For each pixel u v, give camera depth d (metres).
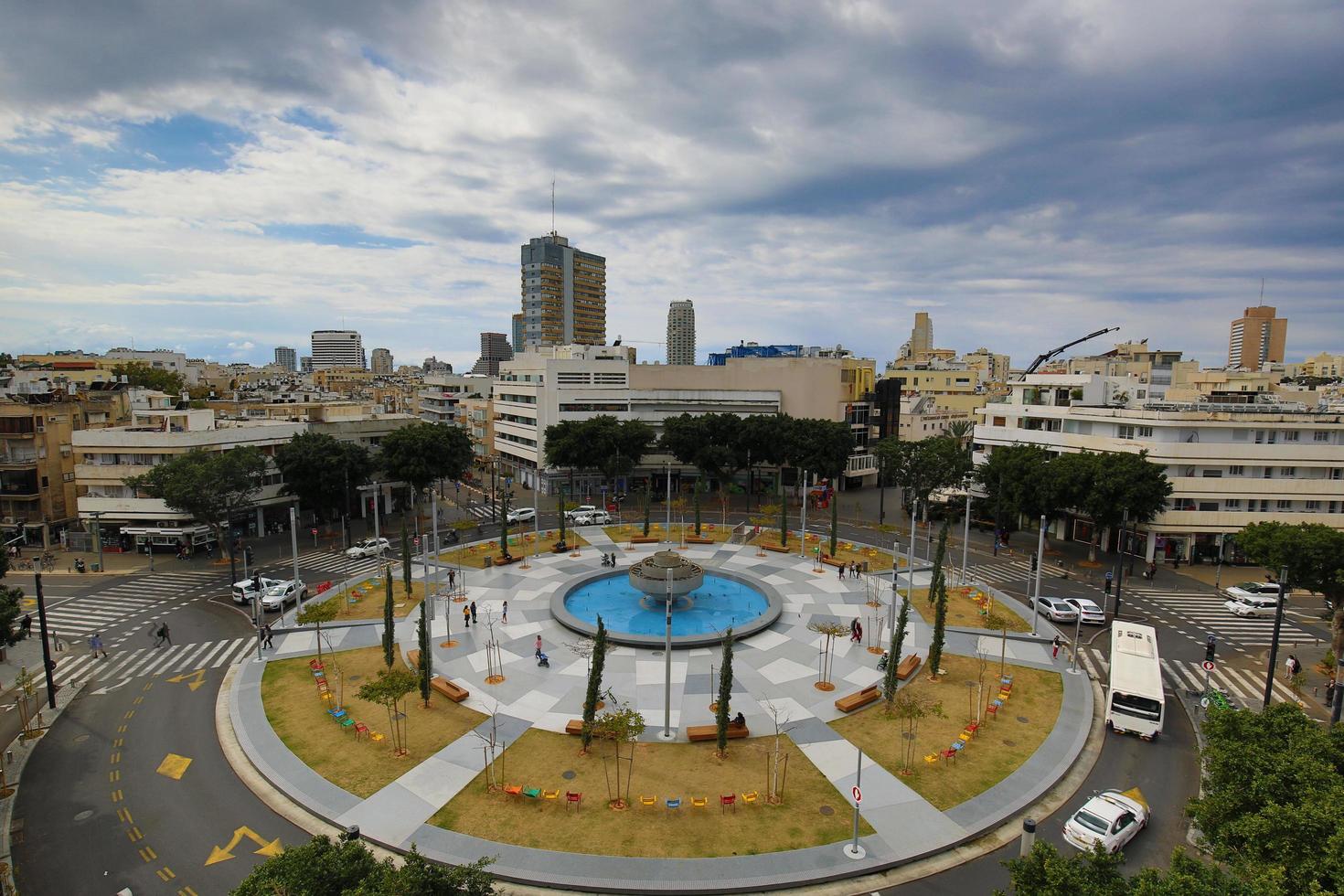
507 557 71.69
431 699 41.72
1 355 149.38
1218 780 26.11
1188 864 19.92
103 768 35.16
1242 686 46.25
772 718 39.72
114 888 26.69
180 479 68.62
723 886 26.50
